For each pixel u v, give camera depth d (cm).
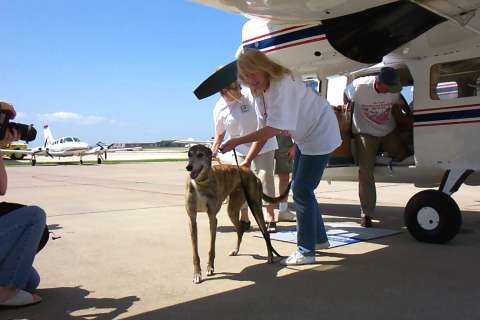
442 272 365
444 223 457
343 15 510
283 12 506
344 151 599
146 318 277
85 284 346
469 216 644
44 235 319
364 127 554
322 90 629
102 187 1155
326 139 385
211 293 323
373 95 540
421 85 540
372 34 516
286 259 401
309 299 306
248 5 485
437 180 564
